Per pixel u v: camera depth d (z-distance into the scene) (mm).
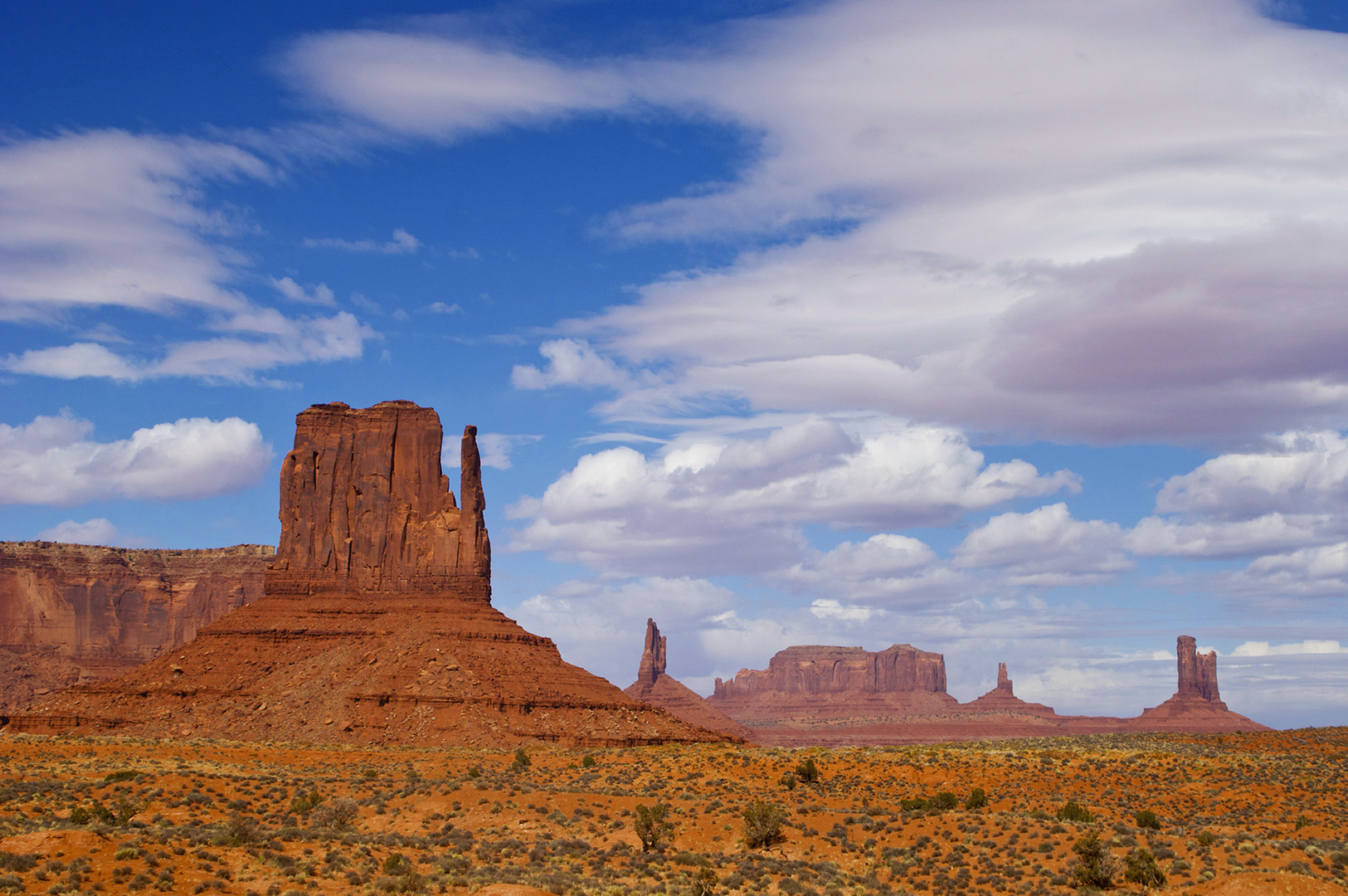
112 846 68375
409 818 92250
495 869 72750
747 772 116250
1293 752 140250
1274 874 64062
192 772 110125
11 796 90438
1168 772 114125
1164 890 69062
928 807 96562
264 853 72188
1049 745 172125
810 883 72938
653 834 82375
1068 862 76000
